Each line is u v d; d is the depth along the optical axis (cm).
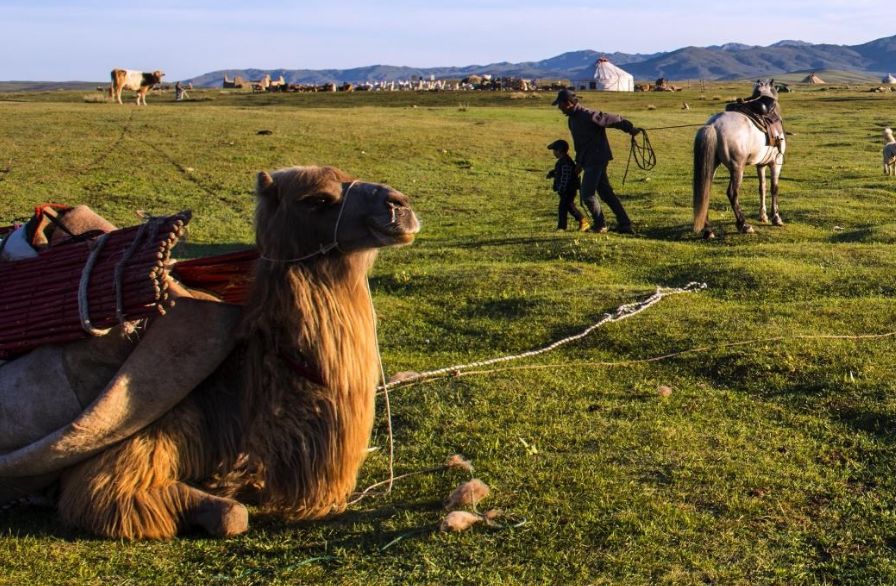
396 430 723
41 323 525
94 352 525
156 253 505
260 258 541
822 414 735
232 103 7438
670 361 898
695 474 610
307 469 524
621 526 529
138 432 527
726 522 538
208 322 534
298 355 524
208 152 3127
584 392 810
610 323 1033
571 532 523
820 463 635
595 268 1413
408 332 1084
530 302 1162
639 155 3538
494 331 1054
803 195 2255
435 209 2450
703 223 1669
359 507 575
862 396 759
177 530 529
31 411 525
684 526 531
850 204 2072
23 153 2955
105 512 519
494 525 529
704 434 691
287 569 486
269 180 535
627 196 2445
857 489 589
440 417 742
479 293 1254
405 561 493
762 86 1762
